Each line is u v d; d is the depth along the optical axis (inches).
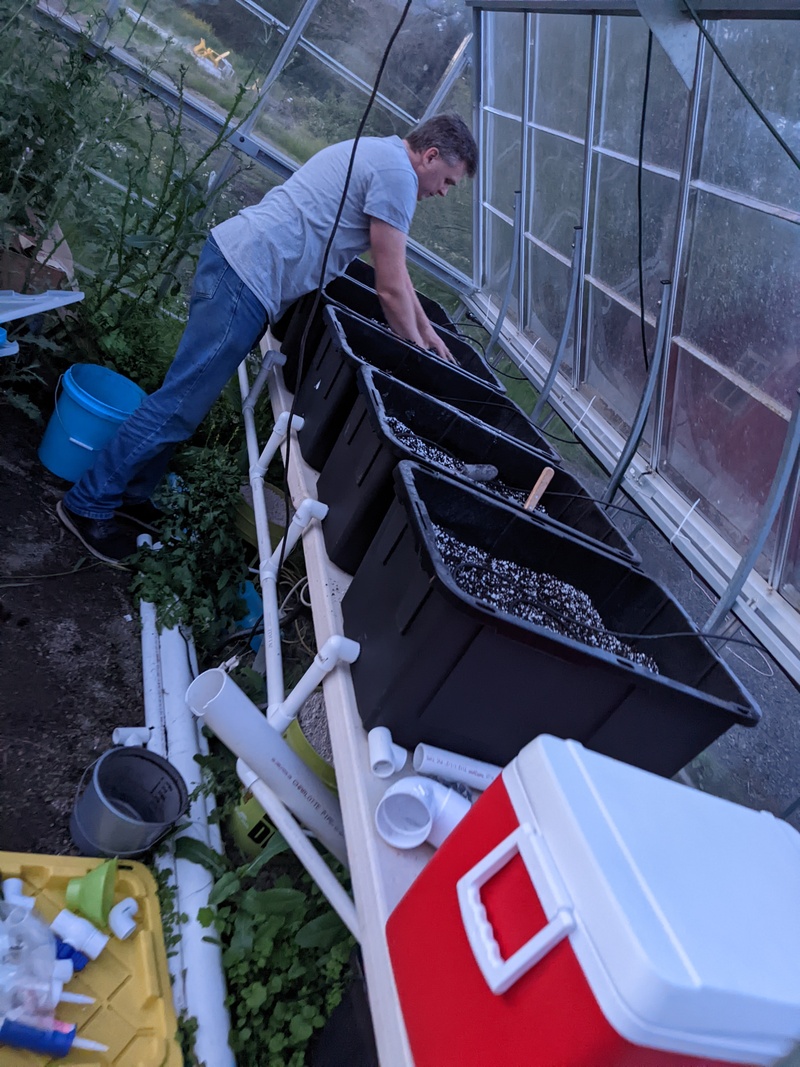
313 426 83.0
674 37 80.8
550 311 143.6
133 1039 53.9
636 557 65.2
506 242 163.8
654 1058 27.5
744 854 35.0
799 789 74.0
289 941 66.7
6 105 111.7
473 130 167.0
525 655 45.2
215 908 64.9
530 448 79.6
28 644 83.8
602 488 123.0
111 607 94.1
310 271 94.3
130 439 95.3
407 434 75.2
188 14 158.4
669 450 106.4
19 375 114.5
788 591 81.2
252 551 111.3
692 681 53.6
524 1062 29.0
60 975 53.2
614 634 57.7
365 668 52.1
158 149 172.1
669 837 32.7
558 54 123.8
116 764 68.2
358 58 163.6
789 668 76.4
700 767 82.0
